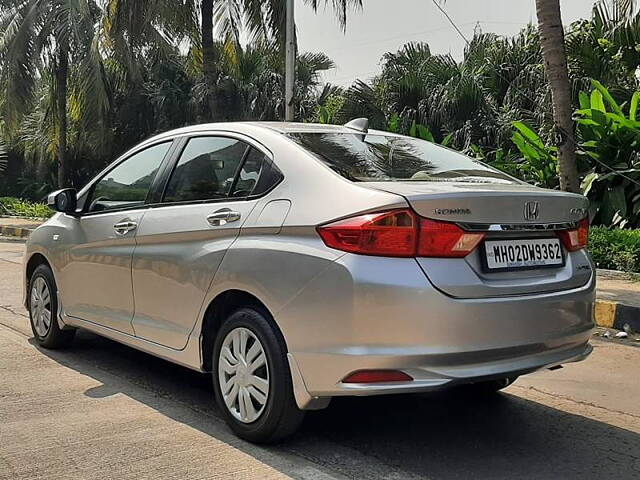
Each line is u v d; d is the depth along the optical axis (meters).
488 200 3.19
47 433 3.66
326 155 3.61
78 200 4.97
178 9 15.59
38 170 27.19
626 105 11.91
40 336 5.39
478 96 16.52
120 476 3.14
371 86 19.08
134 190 4.48
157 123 23.38
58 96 21.23
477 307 3.07
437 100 17.03
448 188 3.25
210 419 3.90
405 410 4.14
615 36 13.03
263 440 3.47
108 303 4.50
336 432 3.76
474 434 3.79
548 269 3.45
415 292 2.98
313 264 3.16
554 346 3.38
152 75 23.30
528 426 3.93
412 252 3.04
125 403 4.17
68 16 18.50
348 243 3.09
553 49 8.24
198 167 4.07
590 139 10.22
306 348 3.18
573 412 4.19
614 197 9.76
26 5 19.75
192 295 3.78
